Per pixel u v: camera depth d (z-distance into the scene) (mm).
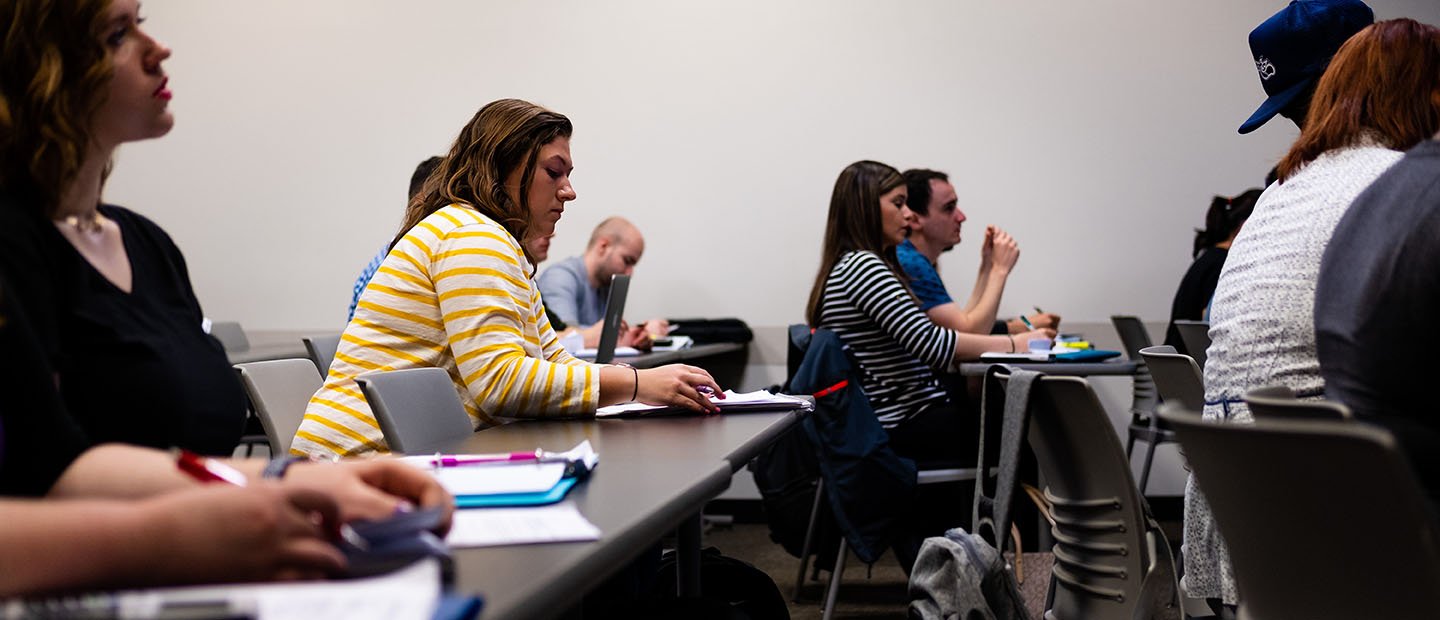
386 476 841
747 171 4914
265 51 5176
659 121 4969
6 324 812
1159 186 4668
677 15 4949
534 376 1765
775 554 4129
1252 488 1104
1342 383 1265
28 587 611
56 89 981
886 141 4832
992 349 3324
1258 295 1568
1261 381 1540
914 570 1915
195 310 1253
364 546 697
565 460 1161
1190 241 4648
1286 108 1938
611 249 4523
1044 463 1951
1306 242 1532
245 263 5207
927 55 4797
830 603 2895
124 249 1152
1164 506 4676
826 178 4859
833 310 3168
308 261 5160
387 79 5102
